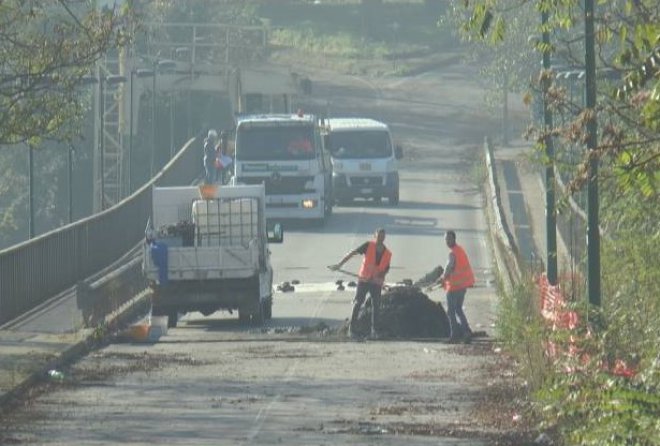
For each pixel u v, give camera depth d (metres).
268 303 116.12
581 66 64.81
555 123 98.75
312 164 180.00
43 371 78.88
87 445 55.84
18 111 83.81
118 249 145.62
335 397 69.94
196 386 74.75
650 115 40.81
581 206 107.38
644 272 66.06
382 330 102.50
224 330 108.88
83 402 68.94
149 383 76.25
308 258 155.62
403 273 141.75
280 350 93.56
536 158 66.31
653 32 41.19
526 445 54.56
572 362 57.88
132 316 116.56
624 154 44.44
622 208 70.25
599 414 50.47
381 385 74.56
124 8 89.06
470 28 50.09
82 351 91.81
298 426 60.28
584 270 88.88
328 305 124.12
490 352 90.69
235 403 68.00
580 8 65.75
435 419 62.03
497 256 138.62
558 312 70.06
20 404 68.25
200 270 110.62
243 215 117.12
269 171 179.75
